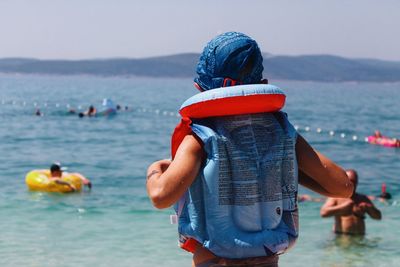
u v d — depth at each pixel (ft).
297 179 9.04
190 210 8.73
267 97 8.55
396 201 46.01
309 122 140.87
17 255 29.07
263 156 8.75
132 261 28.50
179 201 8.87
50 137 96.07
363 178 60.90
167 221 37.32
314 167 9.14
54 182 47.11
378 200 46.24
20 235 33.14
